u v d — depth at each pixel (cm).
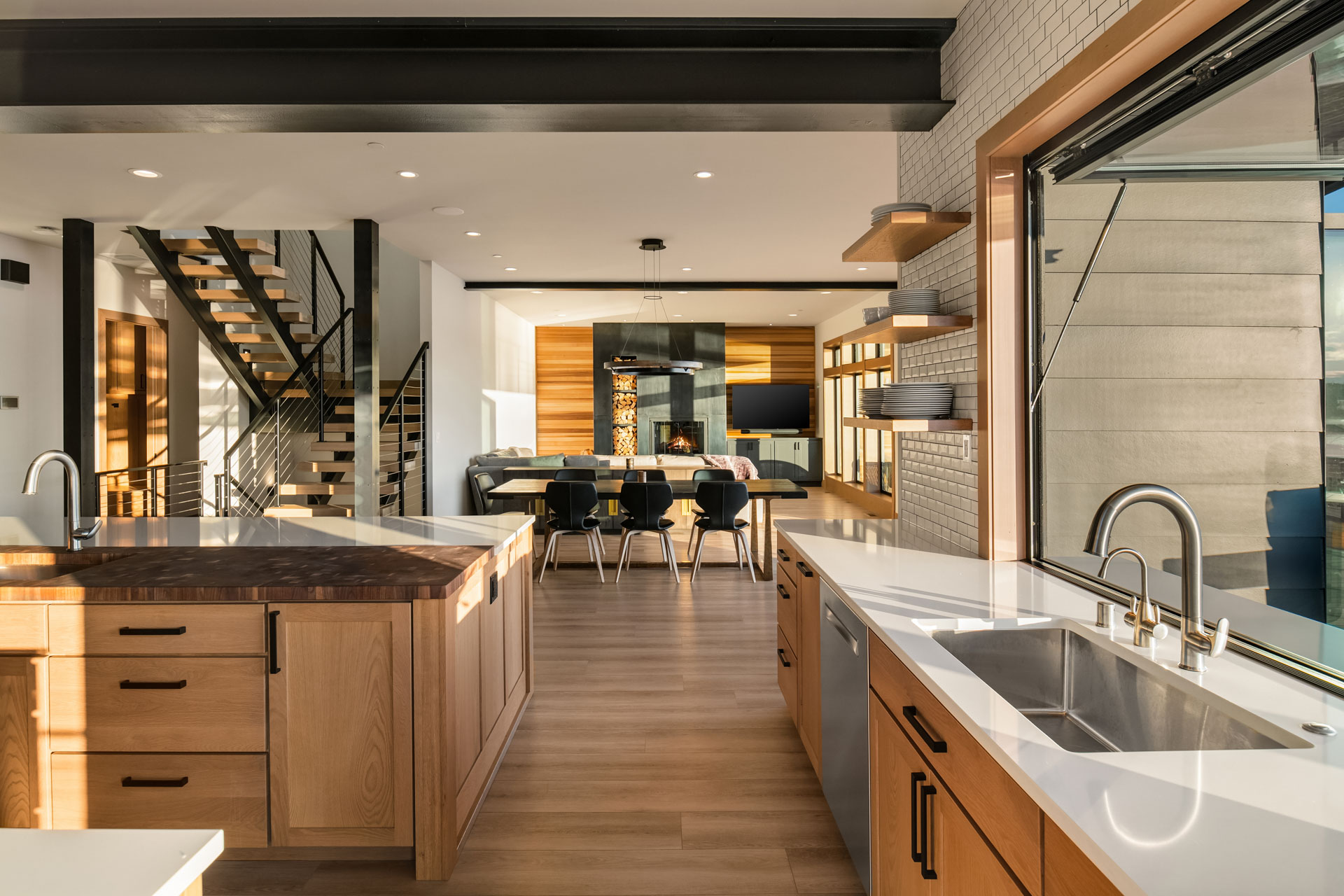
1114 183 213
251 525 333
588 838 235
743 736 308
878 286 851
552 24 274
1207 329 174
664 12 272
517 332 1105
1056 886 101
